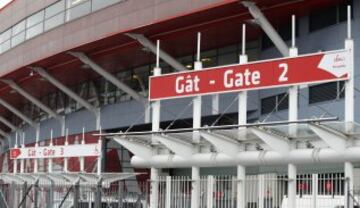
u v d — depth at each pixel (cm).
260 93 3206
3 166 5659
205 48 3575
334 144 1722
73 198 2255
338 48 2791
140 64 3934
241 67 1978
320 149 1803
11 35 4422
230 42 3444
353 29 2736
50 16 3931
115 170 4109
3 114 5644
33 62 4028
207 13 2981
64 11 3791
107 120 4166
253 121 3234
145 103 3866
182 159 2142
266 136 1828
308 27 2973
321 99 2831
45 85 4572
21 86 4644
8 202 2517
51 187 2250
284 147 1858
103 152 4091
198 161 2098
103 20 3466
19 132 5494
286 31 3116
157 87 2208
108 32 3412
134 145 2227
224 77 2016
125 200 2248
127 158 4184
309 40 2958
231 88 1994
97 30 3494
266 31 2930
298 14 2972
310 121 1669
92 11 3556
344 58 1764
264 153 1920
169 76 2177
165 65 3809
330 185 1822
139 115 3900
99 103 4294
